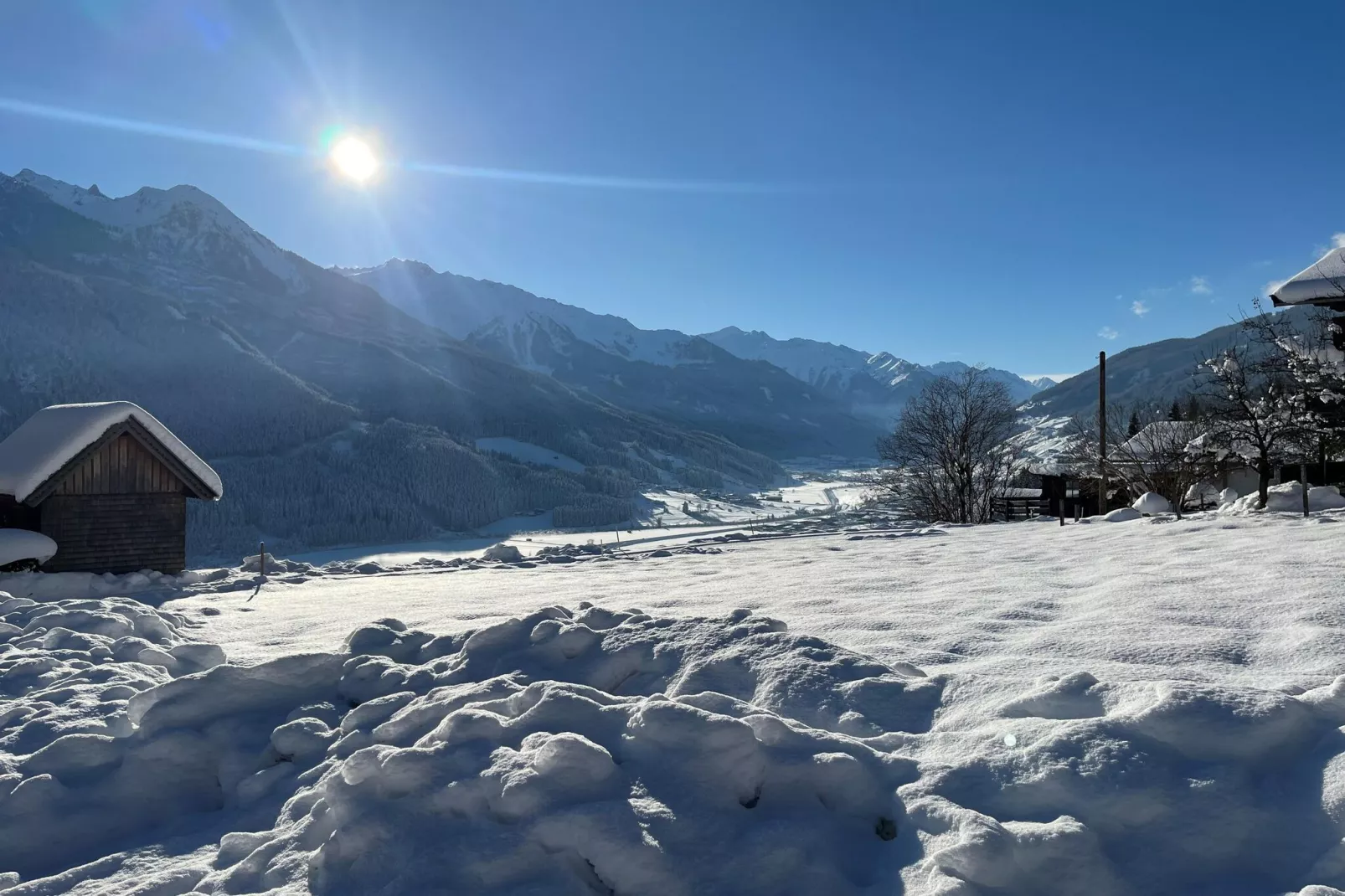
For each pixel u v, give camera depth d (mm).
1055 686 3699
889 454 42469
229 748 4578
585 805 3086
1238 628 5359
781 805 3250
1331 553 8750
